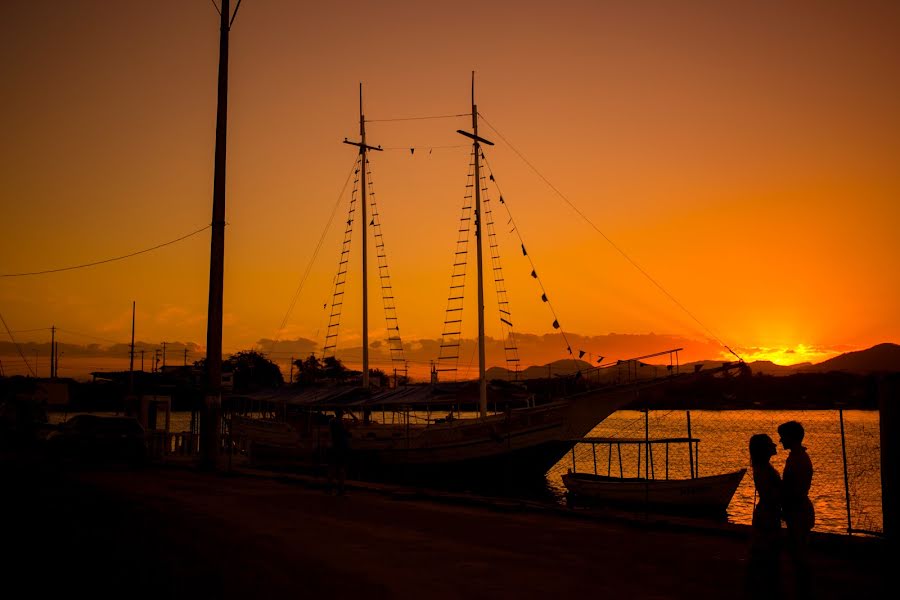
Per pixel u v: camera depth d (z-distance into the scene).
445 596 10.30
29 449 44.88
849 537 13.98
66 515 16.91
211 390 29.81
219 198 29.94
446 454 40.44
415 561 12.62
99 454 31.77
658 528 16.14
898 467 9.74
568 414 41.78
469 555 13.16
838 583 11.23
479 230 43.22
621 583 11.14
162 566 11.88
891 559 9.72
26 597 9.80
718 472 50.34
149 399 44.28
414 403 41.44
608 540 14.76
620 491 30.34
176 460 36.00
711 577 11.55
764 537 9.17
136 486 23.89
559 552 13.50
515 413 40.41
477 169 44.28
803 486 9.13
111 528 15.33
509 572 11.83
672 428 94.88
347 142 56.75
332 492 22.89
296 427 51.66
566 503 34.03
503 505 19.27
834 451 61.66
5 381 65.25
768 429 97.31
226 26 30.47
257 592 10.34
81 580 10.80
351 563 12.40
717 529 15.43
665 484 29.52
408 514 18.31
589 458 61.78
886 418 9.93
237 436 49.06
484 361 41.28
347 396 47.75
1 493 20.69
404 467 41.41
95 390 82.06
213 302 29.86
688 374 40.41
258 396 56.16
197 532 15.20
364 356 53.41
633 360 41.56
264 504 19.89
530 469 41.31
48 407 68.25
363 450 42.16
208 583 10.81
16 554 12.60
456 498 20.64
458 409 45.53
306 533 15.34
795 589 9.09
